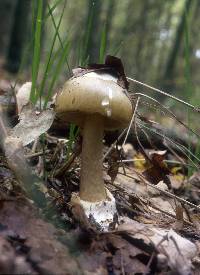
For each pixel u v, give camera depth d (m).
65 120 0.26
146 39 2.00
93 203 0.24
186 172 0.46
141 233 0.23
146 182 0.32
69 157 0.29
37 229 0.21
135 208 0.30
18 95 0.36
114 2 1.80
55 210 0.24
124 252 0.22
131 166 0.41
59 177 0.29
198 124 0.53
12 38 1.44
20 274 0.18
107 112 0.23
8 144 0.24
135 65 1.92
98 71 0.24
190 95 0.39
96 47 0.97
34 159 0.30
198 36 1.79
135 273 0.21
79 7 1.94
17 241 0.20
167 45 2.22
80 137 0.27
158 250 0.22
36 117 0.26
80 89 0.23
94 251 0.21
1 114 0.28
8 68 1.43
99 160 0.25
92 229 0.23
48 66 0.29
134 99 0.30
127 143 0.44
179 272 0.22
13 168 0.23
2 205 0.21
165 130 0.47
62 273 0.19
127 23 2.02
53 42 0.29
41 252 0.19
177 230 0.28
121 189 0.30
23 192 0.23
